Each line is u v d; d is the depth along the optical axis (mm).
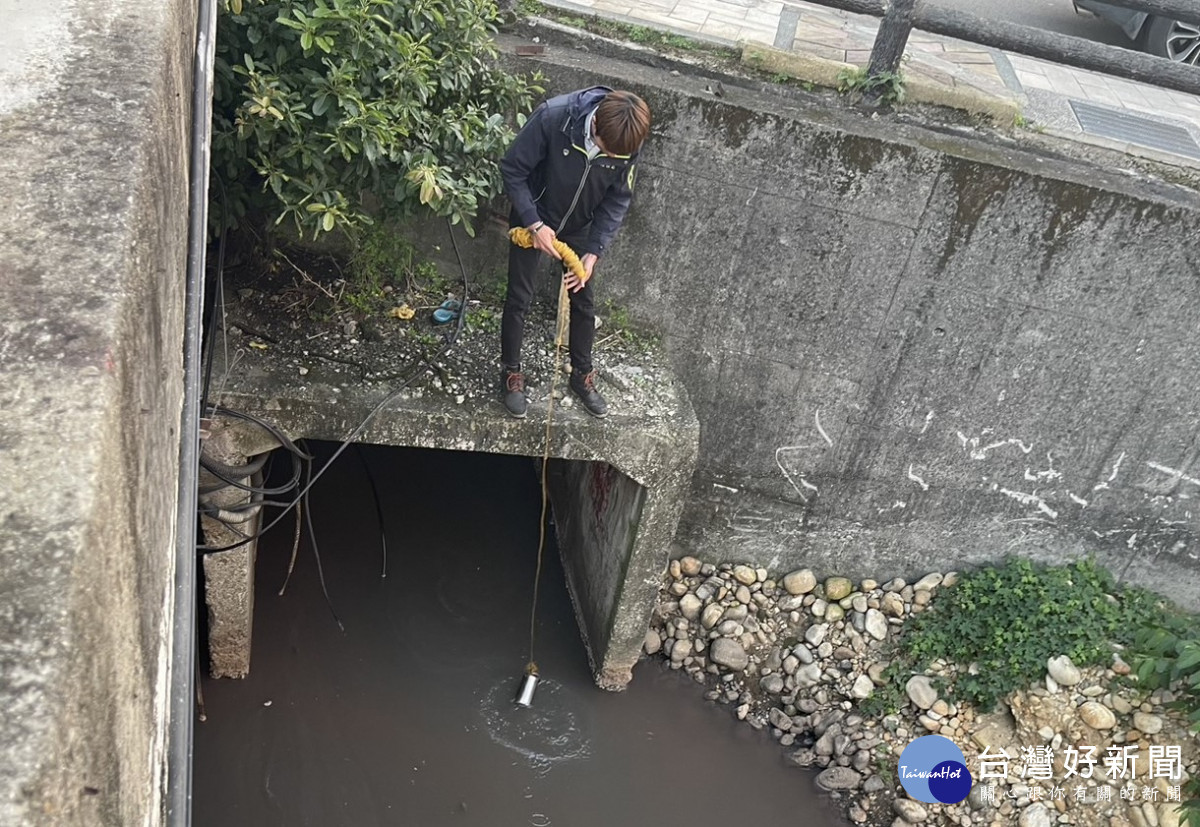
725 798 5035
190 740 1766
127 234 1672
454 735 5035
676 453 4426
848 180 4492
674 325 5012
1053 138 4734
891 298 4805
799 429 5316
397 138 3906
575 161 3594
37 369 1420
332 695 5078
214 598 4594
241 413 3977
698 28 4969
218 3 3613
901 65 4887
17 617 1164
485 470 6559
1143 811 4758
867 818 5000
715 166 4527
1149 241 4484
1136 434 5109
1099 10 6688
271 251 4637
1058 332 4812
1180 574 5594
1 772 1046
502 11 4641
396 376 4293
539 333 4770
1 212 1664
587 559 5602
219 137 3627
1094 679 5105
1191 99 5723
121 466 1437
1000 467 5340
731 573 5832
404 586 5668
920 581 5762
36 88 1946
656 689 5477
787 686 5461
